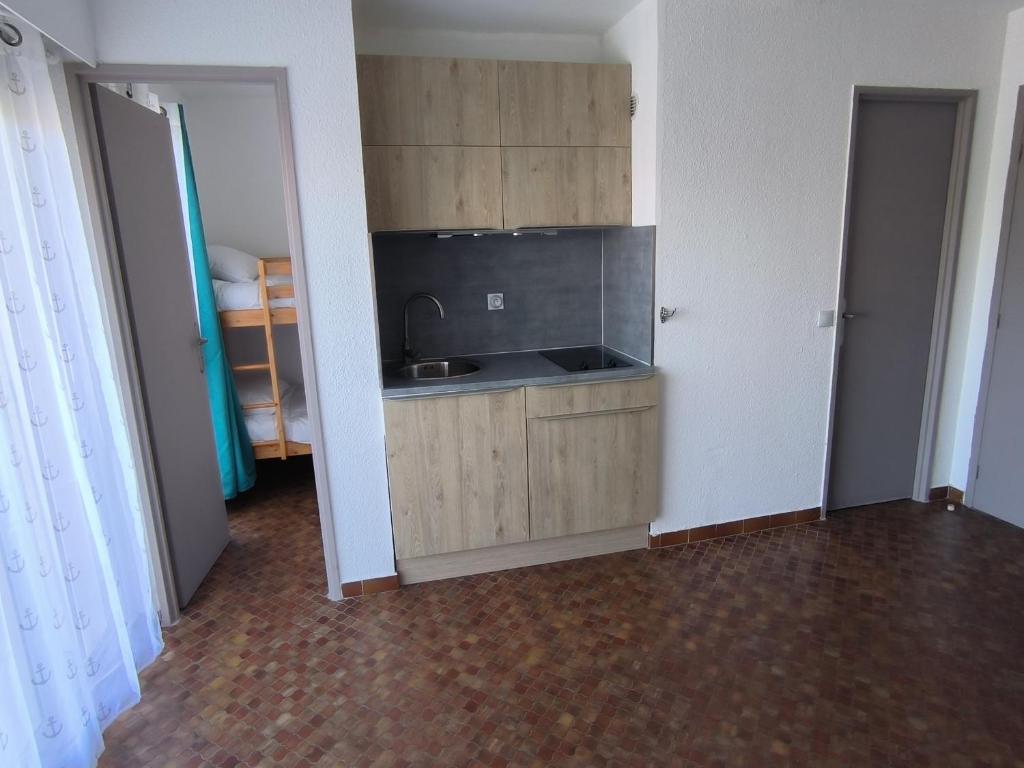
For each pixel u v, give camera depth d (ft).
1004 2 9.75
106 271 7.84
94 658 6.92
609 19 9.95
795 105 9.61
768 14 9.23
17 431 5.84
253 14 7.61
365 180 8.93
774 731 6.56
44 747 6.03
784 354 10.40
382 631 8.46
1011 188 10.32
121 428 7.73
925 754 6.21
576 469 9.67
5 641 5.47
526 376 9.36
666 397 9.98
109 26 7.32
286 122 7.88
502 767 6.23
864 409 11.23
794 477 10.94
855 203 10.37
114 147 8.04
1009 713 6.70
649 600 8.96
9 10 5.52
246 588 9.66
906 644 7.84
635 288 10.13
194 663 7.93
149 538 8.49
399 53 10.18
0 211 5.87
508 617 8.68
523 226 9.62
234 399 12.59
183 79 7.60
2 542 5.58
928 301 11.10
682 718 6.77
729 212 9.65
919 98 10.17
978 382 11.14
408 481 9.07
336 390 8.69
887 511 11.50
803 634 8.09
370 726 6.82
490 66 9.13
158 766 6.38
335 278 8.38
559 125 9.54
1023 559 9.72
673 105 9.07
